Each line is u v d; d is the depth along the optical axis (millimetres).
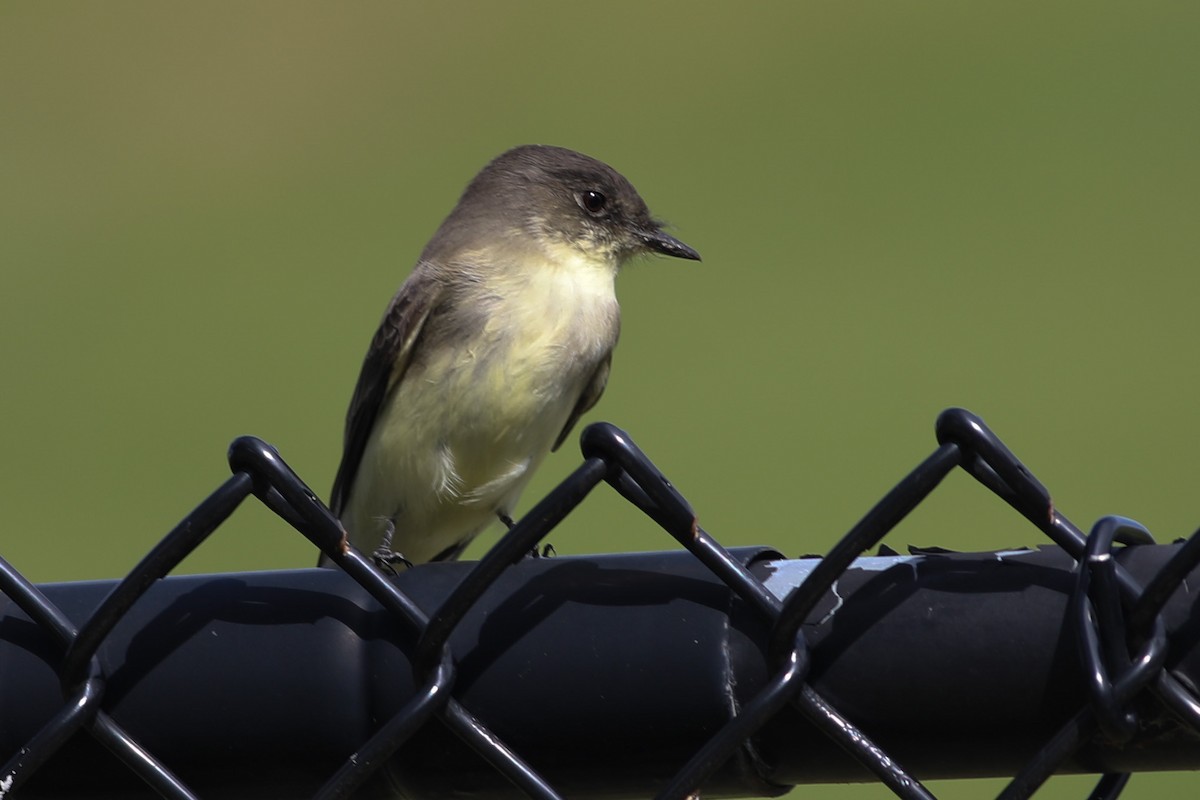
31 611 4266
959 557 4242
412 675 4258
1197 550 4219
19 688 4266
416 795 4270
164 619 4266
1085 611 4227
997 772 4242
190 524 4258
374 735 4258
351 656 4258
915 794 4238
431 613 4258
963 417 4238
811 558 4254
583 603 4254
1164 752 4230
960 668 4234
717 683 4246
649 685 4250
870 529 4238
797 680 4242
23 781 4262
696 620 4250
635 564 4254
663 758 4254
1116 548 4238
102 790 4273
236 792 4266
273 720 4262
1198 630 4223
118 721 4266
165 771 4262
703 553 4250
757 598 4246
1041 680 4230
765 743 4250
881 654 4238
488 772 4266
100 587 4273
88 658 4262
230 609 4266
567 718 4254
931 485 4238
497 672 4254
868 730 4242
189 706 4262
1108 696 4223
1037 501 4238
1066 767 4242
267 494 4262
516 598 4258
